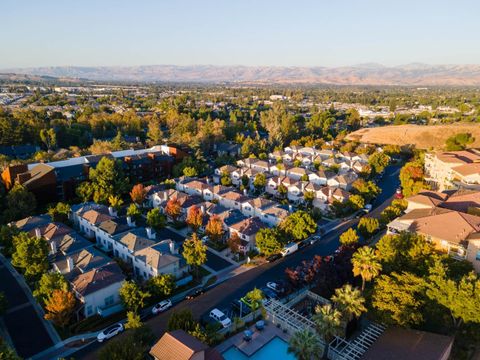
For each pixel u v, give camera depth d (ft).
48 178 315.99
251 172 395.34
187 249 205.26
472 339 150.20
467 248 187.83
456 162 353.10
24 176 312.09
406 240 192.75
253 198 310.86
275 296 191.21
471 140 545.85
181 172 399.65
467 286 145.38
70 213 283.18
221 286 205.36
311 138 609.01
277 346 159.12
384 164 434.71
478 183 311.88
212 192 332.80
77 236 234.17
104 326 170.91
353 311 146.41
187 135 540.93
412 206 259.39
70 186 331.77
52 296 165.37
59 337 163.43
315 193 330.75
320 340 148.66
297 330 153.38
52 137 498.69
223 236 260.62
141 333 146.00
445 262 183.32
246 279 212.43
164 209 298.56
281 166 417.49
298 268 202.39
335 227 287.28
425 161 427.74
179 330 140.15
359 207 308.60
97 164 351.25
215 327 161.99
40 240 198.70
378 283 162.71
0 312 163.53
